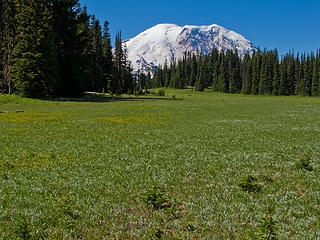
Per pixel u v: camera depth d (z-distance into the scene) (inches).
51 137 745.0
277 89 5787.4
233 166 457.7
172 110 1822.1
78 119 1231.5
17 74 2271.2
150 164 468.8
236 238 229.3
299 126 1015.0
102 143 664.4
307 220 263.0
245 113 1637.6
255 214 274.2
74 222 257.4
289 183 370.0
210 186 358.9
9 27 2492.6
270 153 554.6
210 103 2783.0
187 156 530.0
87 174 405.1
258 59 6043.3
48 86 2438.5
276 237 228.1
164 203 305.9
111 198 313.9
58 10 2876.5
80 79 2930.6
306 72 5610.2
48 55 2415.1
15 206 288.2
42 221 255.1
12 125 982.4
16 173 406.3
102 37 4515.3
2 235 228.7
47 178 383.9
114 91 4097.0
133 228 250.5
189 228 246.1
